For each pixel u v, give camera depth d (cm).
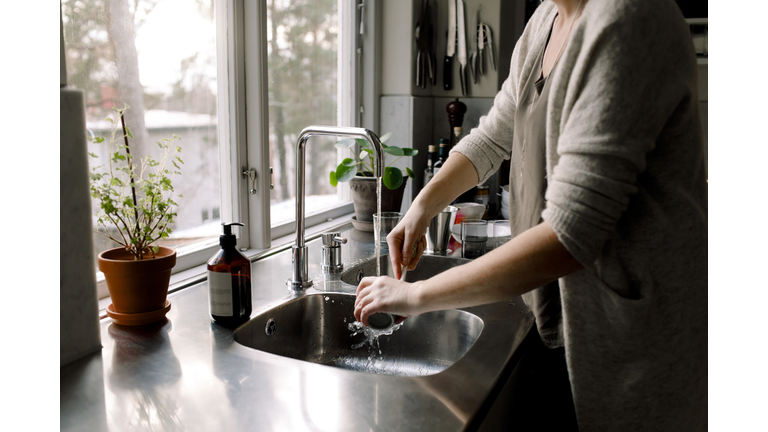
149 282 98
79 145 83
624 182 66
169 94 133
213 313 100
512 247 70
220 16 147
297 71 187
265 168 161
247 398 73
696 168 76
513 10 242
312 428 66
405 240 106
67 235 82
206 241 149
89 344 87
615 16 66
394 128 234
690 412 83
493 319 106
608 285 78
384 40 230
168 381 78
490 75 236
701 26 206
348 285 129
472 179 117
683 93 70
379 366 124
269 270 141
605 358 80
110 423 67
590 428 84
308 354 122
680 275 77
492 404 78
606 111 65
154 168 129
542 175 87
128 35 120
